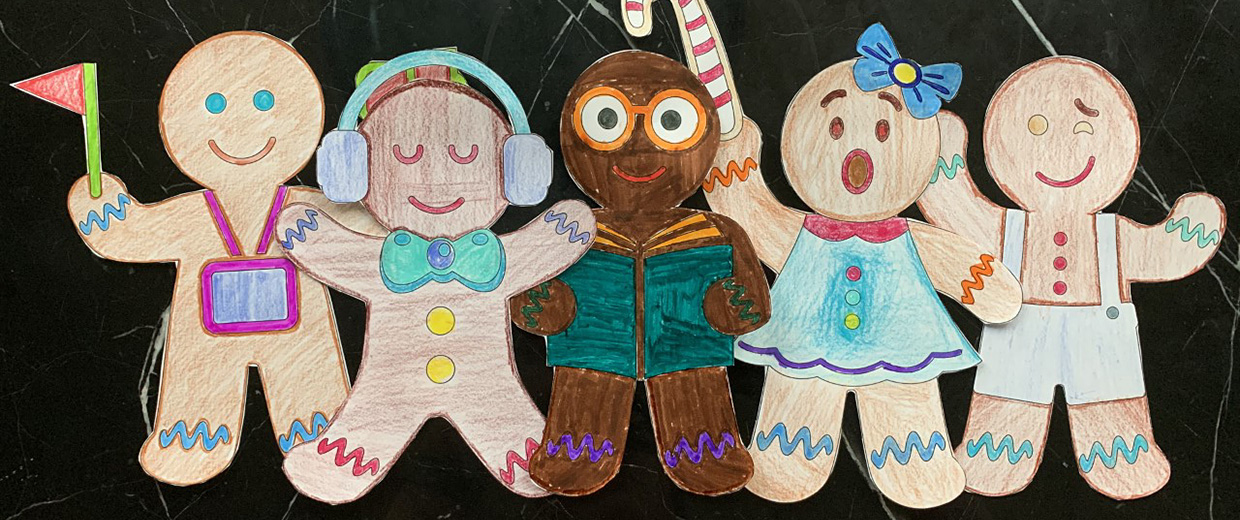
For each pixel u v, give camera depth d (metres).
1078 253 0.47
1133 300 0.48
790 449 0.45
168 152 0.43
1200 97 0.48
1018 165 0.47
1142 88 0.48
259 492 0.43
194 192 0.43
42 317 0.43
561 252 0.43
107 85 0.43
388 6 0.44
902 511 0.46
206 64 0.43
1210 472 0.48
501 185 0.43
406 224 0.42
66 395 0.43
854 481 0.46
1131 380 0.47
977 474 0.46
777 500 0.45
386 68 0.42
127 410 0.43
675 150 0.43
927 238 0.46
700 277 0.43
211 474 0.43
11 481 0.42
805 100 0.45
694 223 0.44
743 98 0.45
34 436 0.43
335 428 0.42
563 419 0.43
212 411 0.43
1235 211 0.48
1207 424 0.48
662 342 0.43
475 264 0.43
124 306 0.43
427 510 0.43
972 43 0.47
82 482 0.43
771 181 0.45
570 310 0.43
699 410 0.44
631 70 0.43
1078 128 0.47
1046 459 0.47
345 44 0.43
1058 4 0.47
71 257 0.43
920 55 0.46
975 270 0.46
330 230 0.42
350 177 0.41
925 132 0.45
